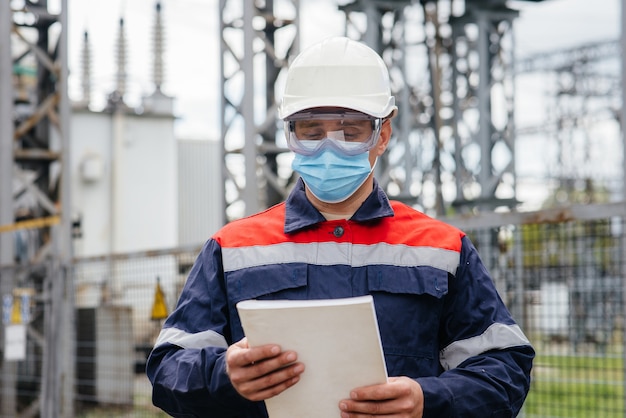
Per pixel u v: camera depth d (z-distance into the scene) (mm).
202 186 27422
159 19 24125
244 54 9242
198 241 27188
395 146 11727
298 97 2717
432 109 13289
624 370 5734
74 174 23016
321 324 2248
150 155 23828
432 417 2475
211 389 2471
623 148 7707
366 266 2684
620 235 5508
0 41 10391
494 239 7133
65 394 8633
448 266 2713
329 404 2324
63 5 10539
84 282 9383
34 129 10945
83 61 24109
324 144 2656
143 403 8484
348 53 2756
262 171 10008
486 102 13055
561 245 6090
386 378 2307
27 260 11422
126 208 23469
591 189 32656
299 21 9828
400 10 11734
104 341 8812
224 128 9445
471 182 14055
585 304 6320
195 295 2729
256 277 2668
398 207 2834
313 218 2725
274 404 2350
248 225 2779
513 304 5961
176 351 2664
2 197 10352
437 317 2682
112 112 23516
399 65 11719
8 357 8625
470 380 2549
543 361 6262
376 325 2240
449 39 14289
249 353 2246
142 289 8375
